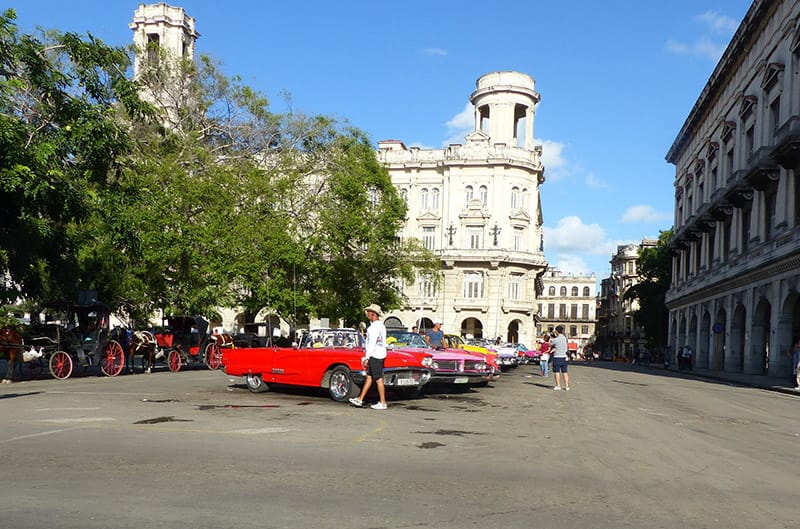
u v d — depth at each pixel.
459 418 11.75
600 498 6.23
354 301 36.75
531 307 65.81
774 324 31.30
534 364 45.75
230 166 31.52
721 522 5.58
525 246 65.31
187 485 6.23
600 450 8.89
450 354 16.42
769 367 31.88
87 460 7.27
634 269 116.75
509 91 66.81
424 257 40.88
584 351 118.19
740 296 37.44
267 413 11.59
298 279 31.62
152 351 23.41
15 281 20.47
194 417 10.90
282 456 7.71
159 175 27.20
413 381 13.88
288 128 35.03
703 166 48.94
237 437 8.97
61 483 6.23
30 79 18.38
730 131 40.97
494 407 13.86
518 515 5.55
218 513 5.34
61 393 14.78
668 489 6.71
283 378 14.53
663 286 73.19
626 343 112.56
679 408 15.46
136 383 18.06
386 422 10.82
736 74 40.41
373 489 6.26
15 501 5.59
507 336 64.25
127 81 20.14
